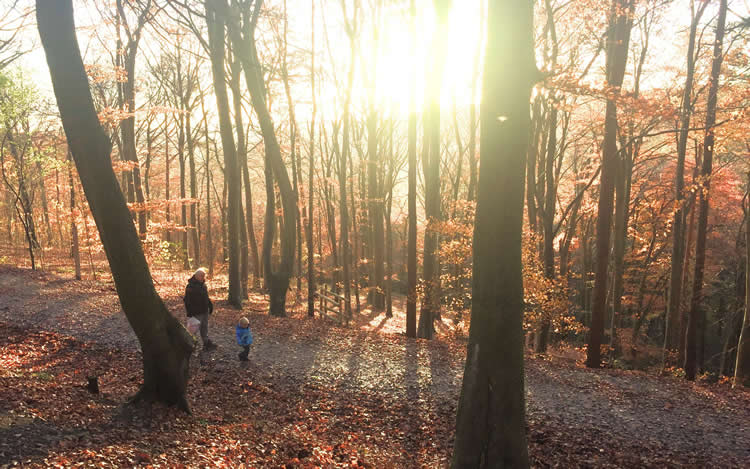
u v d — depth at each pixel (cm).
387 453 681
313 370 1014
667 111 1039
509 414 511
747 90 1214
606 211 1190
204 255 4019
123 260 575
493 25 499
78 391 648
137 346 1029
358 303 2341
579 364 1269
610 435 766
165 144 3125
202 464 508
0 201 2862
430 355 1192
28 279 1667
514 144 497
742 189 1883
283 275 1641
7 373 686
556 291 1338
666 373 1480
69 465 424
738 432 791
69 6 515
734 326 2030
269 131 1598
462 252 1398
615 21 1223
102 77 1670
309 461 589
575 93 968
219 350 1062
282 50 1886
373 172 2556
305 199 2323
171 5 748
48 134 2009
